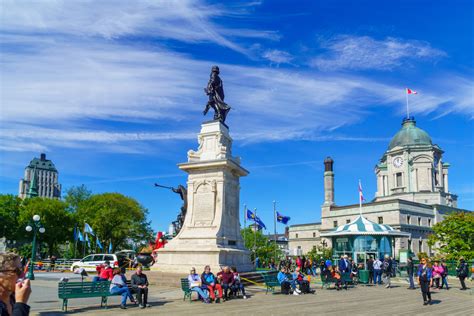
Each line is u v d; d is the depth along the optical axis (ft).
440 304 62.13
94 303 56.24
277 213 179.93
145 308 52.16
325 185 329.93
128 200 245.65
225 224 82.07
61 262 181.78
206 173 84.12
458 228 181.27
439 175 308.60
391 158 319.27
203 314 47.19
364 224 121.49
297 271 78.07
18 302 13.19
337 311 51.39
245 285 79.56
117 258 134.41
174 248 80.94
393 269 124.36
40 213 234.79
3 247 263.29
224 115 91.91
